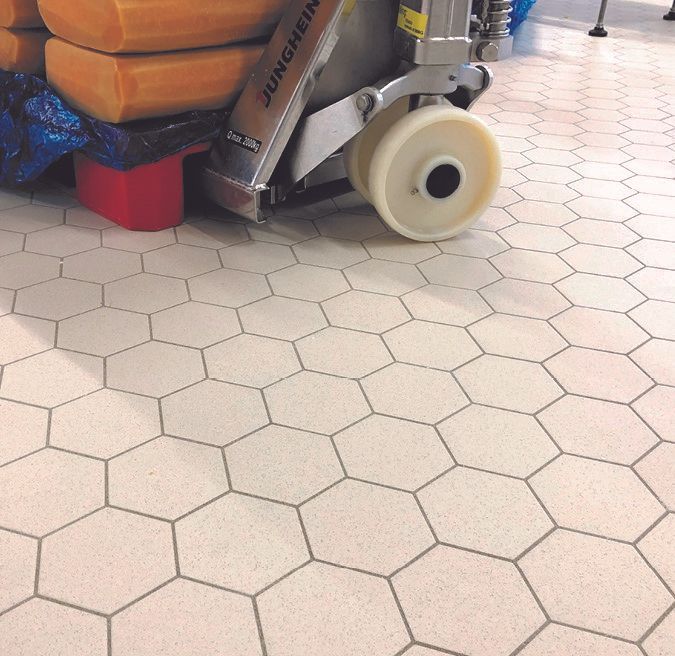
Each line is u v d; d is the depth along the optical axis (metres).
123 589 1.39
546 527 1.55
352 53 2.54
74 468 1.65
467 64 2.57
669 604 1.40
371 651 1.30
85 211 2.85
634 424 1.84
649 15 6.92
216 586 1.40
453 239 2.72
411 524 1.55
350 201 3.00
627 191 3.14
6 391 1.87
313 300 2.32
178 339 2.10
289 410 1.85
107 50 2.33
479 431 1.81
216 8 2.37
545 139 3.69
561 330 2.21
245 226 2.77
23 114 2.75
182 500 1.58
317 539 1.51
